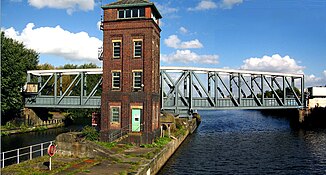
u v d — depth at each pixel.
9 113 50.25
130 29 29.05
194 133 52.56
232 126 67.19
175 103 50.88
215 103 53.78
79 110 79.81
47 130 51.94
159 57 33.19
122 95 28.92
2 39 47.03
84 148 22.33
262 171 25.56
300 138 46.28
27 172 17.08
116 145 25.86
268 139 45.03
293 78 64.19
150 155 22.17
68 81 83.50
